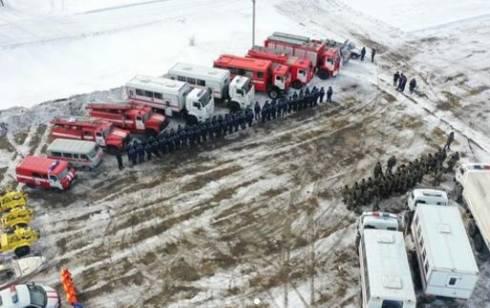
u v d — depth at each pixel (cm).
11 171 3148
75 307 2223
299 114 3750
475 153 3350
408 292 2045
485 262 2533
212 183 3050
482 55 4628
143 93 3569
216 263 2525
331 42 4409
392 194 2969
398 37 4962
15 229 2612
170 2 5622
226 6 5562
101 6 5484
